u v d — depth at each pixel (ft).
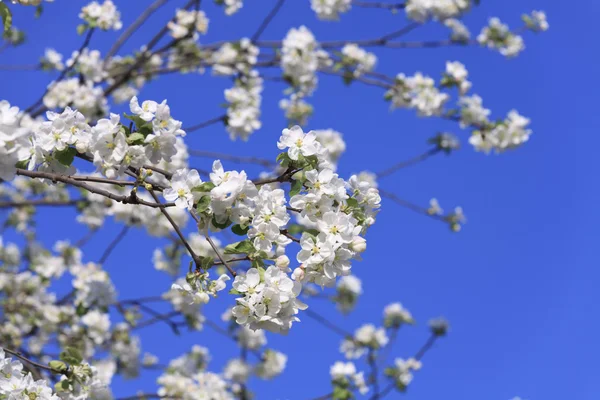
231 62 29.58
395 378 30.83
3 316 26.76
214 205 10.75
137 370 28.12
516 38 32.65
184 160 25.63
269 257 10.89
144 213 28.35
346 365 28.04
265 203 10.87
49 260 28.86
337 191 11.10
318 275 10.84
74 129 11.09
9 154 9.79
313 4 29.89
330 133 31.86
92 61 25.81
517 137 28.43
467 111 28.48
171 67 29.19
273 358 33.35
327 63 31.09
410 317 32.99
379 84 29.63
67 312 26.27
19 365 12.00
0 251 29.55
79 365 14.47
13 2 14.98
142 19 26.89
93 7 24.99
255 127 26.99
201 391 27.20
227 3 29.37
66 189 30.81
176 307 28.53
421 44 31.48
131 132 11.16
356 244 10.83
